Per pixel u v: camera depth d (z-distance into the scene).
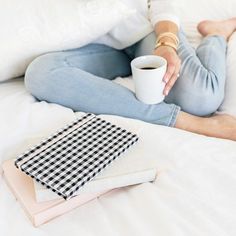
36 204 0.73
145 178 0.80
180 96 1.07
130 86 1.17
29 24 1.04
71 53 1.15
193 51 1.16
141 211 0.72
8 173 0.81
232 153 0.86
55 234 0.70
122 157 0.82
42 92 1.01
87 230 0.70
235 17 1.38
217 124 1.01
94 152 0.81
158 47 1.12
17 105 0.97
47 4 1.07
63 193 0.71
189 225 0.67
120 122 0.94
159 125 0.97
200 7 1.44
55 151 0.81
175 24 1.23
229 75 1.14
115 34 1.24
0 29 1.03
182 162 0.83
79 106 1.01
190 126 1.00
